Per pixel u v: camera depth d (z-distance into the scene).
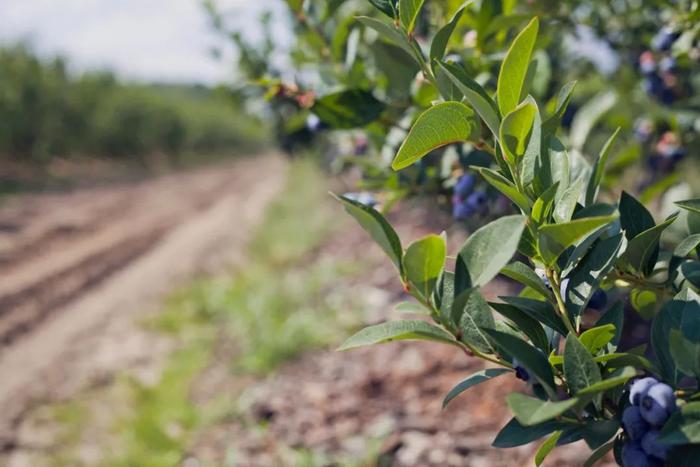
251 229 13.55
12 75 28.12
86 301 9.12
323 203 13.76
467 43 2.00
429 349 4.49
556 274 1.21
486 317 1.20
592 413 1.17
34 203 18.52
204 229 15.13
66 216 16.33
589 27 2.76
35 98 28.56
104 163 37.50
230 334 6.41
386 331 1.13
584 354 1.07
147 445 4.30
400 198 2.31
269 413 4.27
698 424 0.96
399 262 1.09
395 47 2.01
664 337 1.17
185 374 5.52
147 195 22.75
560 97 1.25
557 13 2.60
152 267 11.16
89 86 34.84
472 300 1.21
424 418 3.68
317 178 18.64
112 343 6.94
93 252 12.35
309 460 3.56
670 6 2.40
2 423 5.11
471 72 1.95
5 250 12.23
